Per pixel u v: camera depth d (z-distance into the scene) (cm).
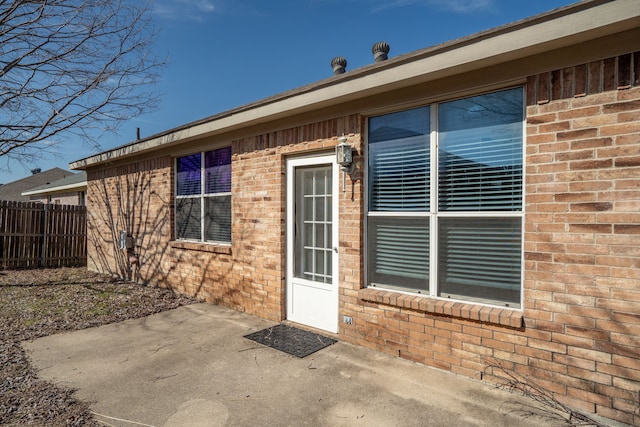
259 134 571
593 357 293
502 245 354
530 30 296
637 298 276
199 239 714
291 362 403
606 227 289
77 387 351
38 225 1178
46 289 798
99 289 791
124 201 908
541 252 318
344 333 462
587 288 296
